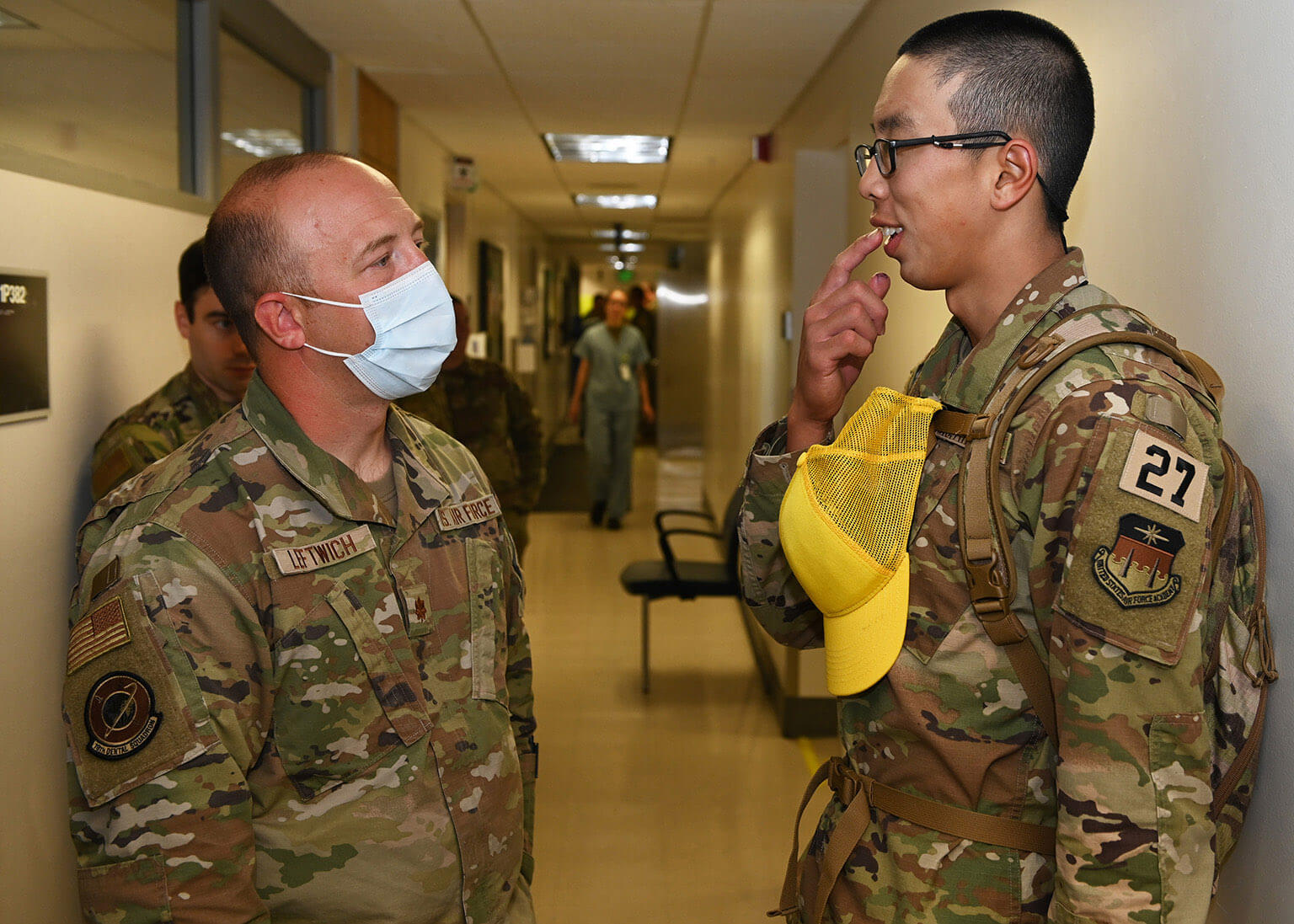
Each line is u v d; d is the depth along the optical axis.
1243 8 1.29
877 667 1.15
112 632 1.09
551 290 14.23
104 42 2.34
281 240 1.18
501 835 1.29
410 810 1.20
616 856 3.13
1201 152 1.39
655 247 14.41
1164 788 0.97
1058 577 1.04
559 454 13.52
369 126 4.57
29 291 1.90
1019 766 1.11
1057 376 1.05
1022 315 1.12
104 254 2.23
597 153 6.49
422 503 1.28
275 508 1.17
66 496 2.06
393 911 1.18
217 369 2.15
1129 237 1.63
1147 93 1.56
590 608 6.02
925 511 1.14
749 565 1.48
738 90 4.58
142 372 2.42
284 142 3.75
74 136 2.19
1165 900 0.97
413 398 3.76
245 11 3.18
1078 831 0.99
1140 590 0.97
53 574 2.00
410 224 1.26
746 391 6.61
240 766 1.12
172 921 1.07
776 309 5.25
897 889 1.16
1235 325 1.30
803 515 1.22
